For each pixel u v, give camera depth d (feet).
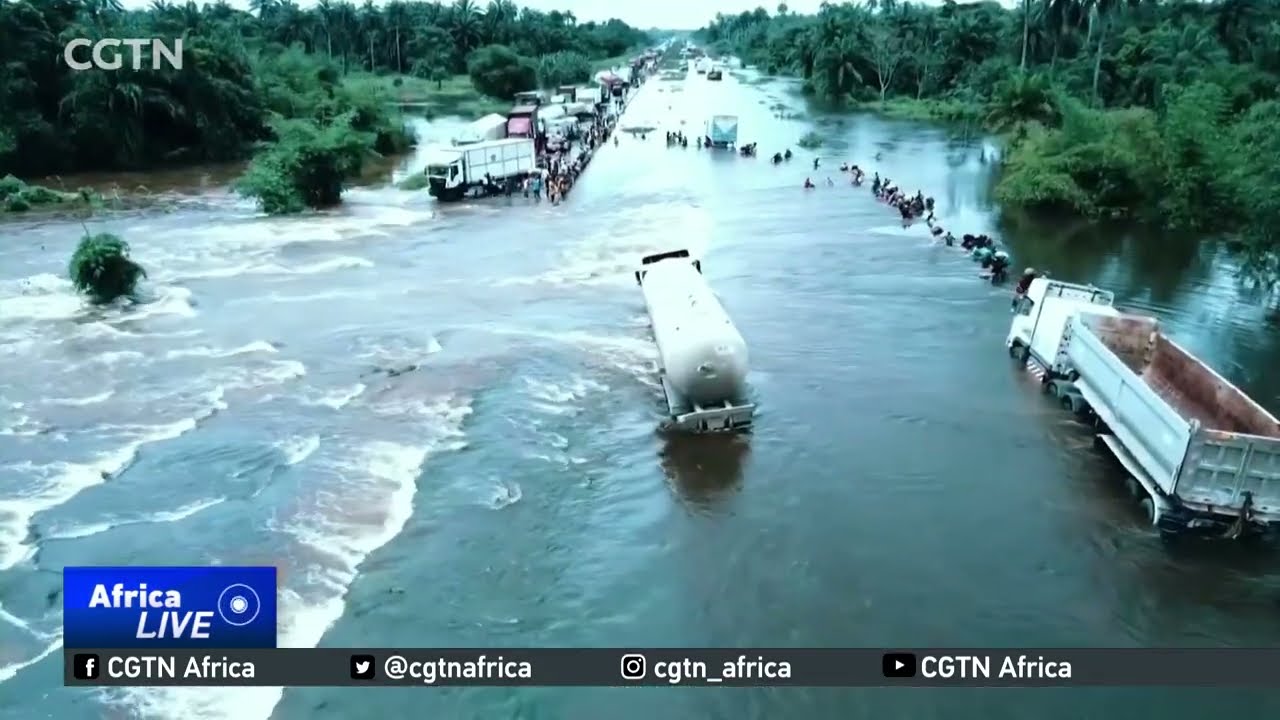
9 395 84.02
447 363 93.76
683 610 54.70
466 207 181.88
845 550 60.80
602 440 76.89
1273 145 113.19
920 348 98.63
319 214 175.83
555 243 147.84
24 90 221.46
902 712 46.14
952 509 65.92
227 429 77.51
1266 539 61.11
